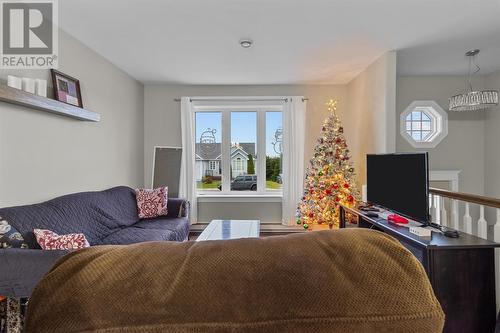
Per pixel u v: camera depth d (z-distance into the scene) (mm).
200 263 381
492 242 1646
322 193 3641
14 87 1920
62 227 2121
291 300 358
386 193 2484
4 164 1962
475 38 2836
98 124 3156
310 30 2629
